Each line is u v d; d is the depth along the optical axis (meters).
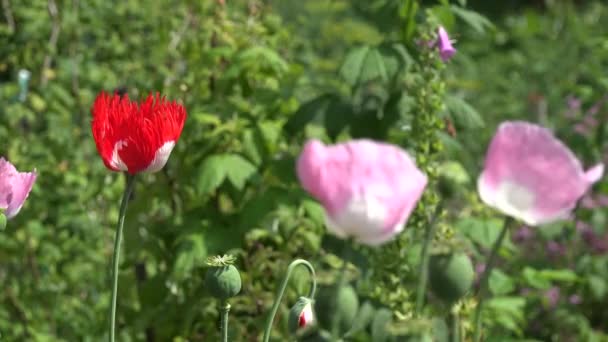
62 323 3.20
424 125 1.98
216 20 2.78
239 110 2.60
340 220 1.16
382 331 1.50
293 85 2.82
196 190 2.39
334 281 1.57
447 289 1.30
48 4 3.42
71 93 3.39
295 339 1.41
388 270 1.83
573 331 3.40
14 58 3.39
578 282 3.44
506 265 3.42
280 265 2.39
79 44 3.51
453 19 2.45
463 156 4.64
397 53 2.44
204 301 2.47
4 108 3.20
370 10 2.61
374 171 1.14
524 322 2.75
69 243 3.21
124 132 1.37
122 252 3.19
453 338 1.36
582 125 3.71
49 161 3.18
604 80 3.51
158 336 2.56
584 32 6.13
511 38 7.17
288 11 5.91
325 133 2.55
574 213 3.50
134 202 2.63
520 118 5.42
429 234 1.38
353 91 2.42
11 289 3.15
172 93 2.69
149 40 3.59
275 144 2.51
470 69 5.83
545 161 1.18
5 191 1.47
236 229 2.50
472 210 2.47
